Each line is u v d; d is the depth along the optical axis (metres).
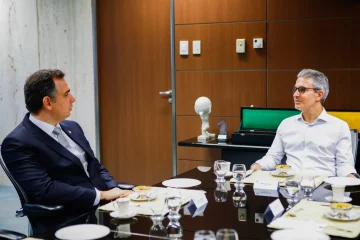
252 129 4.29
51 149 2.45
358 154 3.65
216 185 2.52
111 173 5.54
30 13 5.77
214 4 4.74
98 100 5.50
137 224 1.85
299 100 3.13
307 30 4.41
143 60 5.23
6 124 6.07
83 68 5.55
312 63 4.42
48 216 2.33
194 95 4.93
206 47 4.82
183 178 2.68
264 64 4.60
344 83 4.31
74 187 2.38
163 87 5.16
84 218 1.96
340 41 4.29
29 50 5.83
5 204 5.17
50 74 2.47
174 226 1.81
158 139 5.25
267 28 4.55
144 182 5.38
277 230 1.71
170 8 4.96
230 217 1.92
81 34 5.51
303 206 2.02
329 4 4.30
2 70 6.01
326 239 1.57
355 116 3.96
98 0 5.39
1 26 5.93
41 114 2.48
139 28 5.21
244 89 4.70
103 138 5.55
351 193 2.31
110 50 5.39
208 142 4.36
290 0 4.44
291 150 3.23
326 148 3.10
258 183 2.50
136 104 5.32
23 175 2.37
